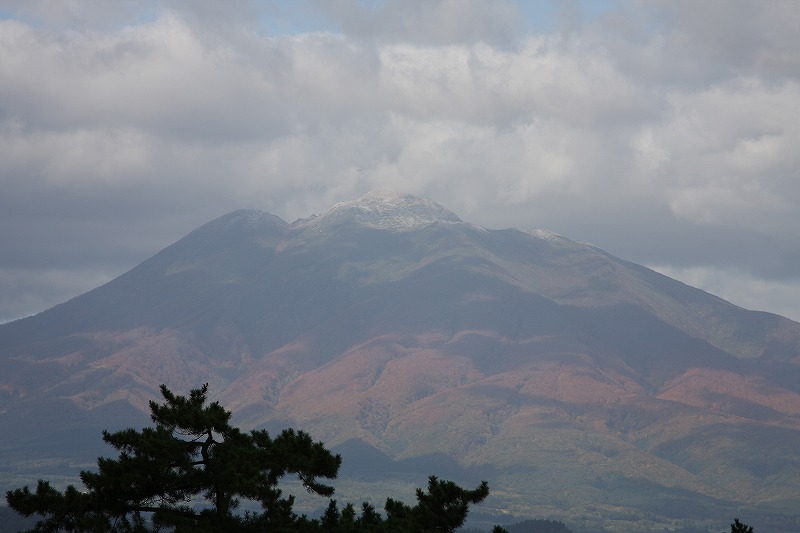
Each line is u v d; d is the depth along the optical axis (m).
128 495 116.25
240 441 123.81
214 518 116.75
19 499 112.94
